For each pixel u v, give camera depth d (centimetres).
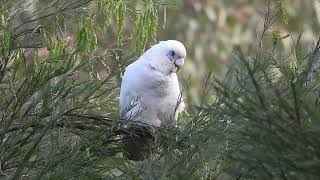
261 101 414
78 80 774
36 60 711
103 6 743
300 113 403
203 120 666
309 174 392
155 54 757
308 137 393
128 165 709
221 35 1288
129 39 787
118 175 728
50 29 746
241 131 419
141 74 750
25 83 704
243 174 429
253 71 435
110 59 805
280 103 408
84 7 741
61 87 706
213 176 601
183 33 1287
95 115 726
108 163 709
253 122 414
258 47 643
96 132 709
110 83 775
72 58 716
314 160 388
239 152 424
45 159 672
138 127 722
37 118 698
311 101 412
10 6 719
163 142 696
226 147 498
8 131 709
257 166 414
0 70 720
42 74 696
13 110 698
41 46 710
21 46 704
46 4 773
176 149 687
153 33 747
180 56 755
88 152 667
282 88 524
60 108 675
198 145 645
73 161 661
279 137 404
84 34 719
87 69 754
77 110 741
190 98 746
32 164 684
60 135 687
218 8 1315
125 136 729
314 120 388
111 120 728
